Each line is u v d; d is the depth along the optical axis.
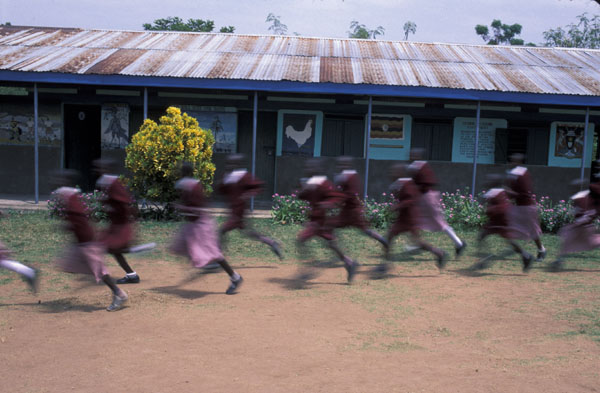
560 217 11.46
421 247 7.34
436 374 3.83
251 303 5.73
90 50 14.20
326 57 14.82
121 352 4.27
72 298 5.89
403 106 15.02
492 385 3.61
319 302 5.78
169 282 6.70
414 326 4.99
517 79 13.38
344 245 9.44
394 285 6.61
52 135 14.98
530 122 15.21
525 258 7.36
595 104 12.44
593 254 8.93
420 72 13.65
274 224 11.46
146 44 15.30
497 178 7.55
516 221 7.73
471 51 16.50
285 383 3.68
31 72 12.12
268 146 15.39
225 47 15.45
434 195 7.89
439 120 15.16
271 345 4.44
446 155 15.22
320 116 15.05
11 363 4.04
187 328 4.87
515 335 4.72
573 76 13.84
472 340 4.60
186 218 6.02
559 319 5.18
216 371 3.89
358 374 3.84
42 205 12.85
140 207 11.89
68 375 3.81
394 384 3.65
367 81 12.51
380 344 4.49
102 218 11.21
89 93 14.78
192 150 11.12
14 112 14.87
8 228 10.03
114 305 5.42
